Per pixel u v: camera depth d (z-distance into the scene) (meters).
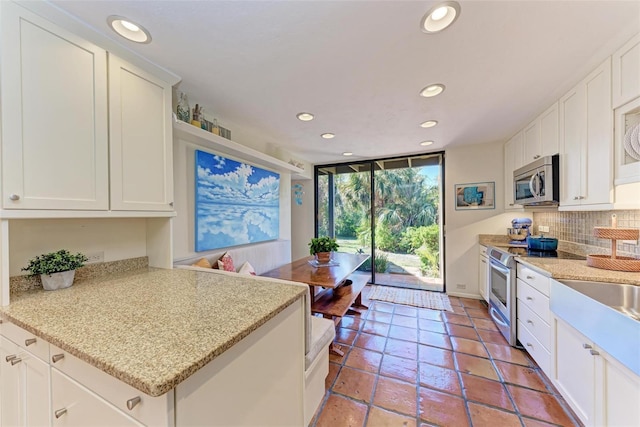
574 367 1.47
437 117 2.51
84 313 0.98
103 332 0.82
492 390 1.74
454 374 1.92
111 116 1.35
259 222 3.26
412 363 2.06
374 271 4.33
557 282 1.62
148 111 1.54
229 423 0.85
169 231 1.75
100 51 1.30
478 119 2.56
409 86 1.90
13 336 1.04
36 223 1.31
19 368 1.02
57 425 0.88
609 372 1.21
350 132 2.97
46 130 1.10
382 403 1.64
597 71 1.64
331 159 4.38
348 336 2.52
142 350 0.72
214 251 2.60
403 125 2.74
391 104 2.20
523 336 2.14
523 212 3.31
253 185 3.14
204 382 0.75
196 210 2.38
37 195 1.08
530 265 1.98
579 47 1.45
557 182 2.11
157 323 0.89
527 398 1.67
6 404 1.08
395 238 4.22
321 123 2.67
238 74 1.72
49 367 0.89
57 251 1.37
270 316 0.99
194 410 0.71
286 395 1.20
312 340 1.56
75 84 1.20
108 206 1.33
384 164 4.31
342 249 4.57
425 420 1.51
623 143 1.50
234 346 0.87
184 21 1.23
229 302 1.11
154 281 1.45
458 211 3.68
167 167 1.66
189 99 2.11
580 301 1.39
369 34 1.34
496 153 3.46
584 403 1.38
